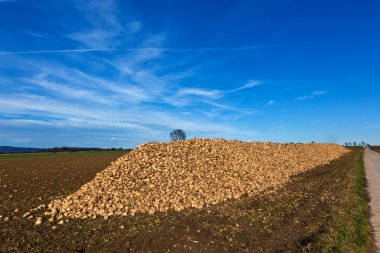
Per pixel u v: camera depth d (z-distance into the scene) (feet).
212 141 96.37
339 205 49.75
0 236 38.52
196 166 70.90
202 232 37.65
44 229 41.32
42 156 218.38
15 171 108.68
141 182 59.98
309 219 42.14
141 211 49.14
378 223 39.58
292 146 152.46
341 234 34.40
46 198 61.62
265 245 32.89
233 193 60.49
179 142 87.45
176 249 32.73
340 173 97.76
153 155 74.08
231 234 36.73
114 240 35.94
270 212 46.80
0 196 63.62
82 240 36.32
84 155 225.97
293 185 74.02
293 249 31.14
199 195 56.13
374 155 213.87
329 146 233.55
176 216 45.98
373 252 29.81
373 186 71.61
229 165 77.51
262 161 93.20
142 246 33.88
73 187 74.02
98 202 52.29
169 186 58.90
